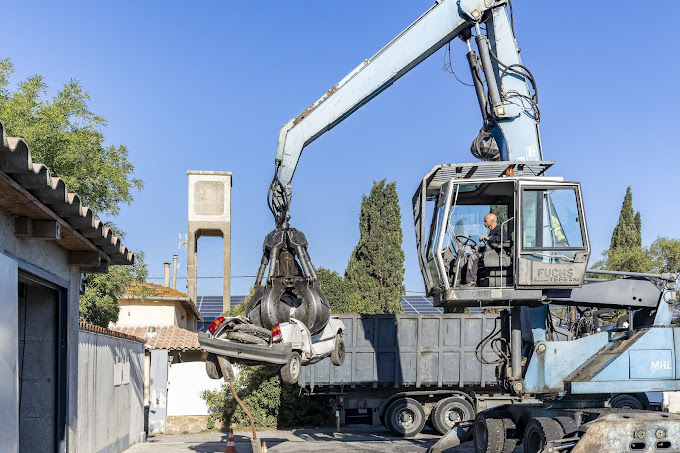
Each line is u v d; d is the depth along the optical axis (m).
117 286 24.17
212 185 43.75
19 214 8.13
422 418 20.66
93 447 13.48
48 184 7.05
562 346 12.88
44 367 10.29
